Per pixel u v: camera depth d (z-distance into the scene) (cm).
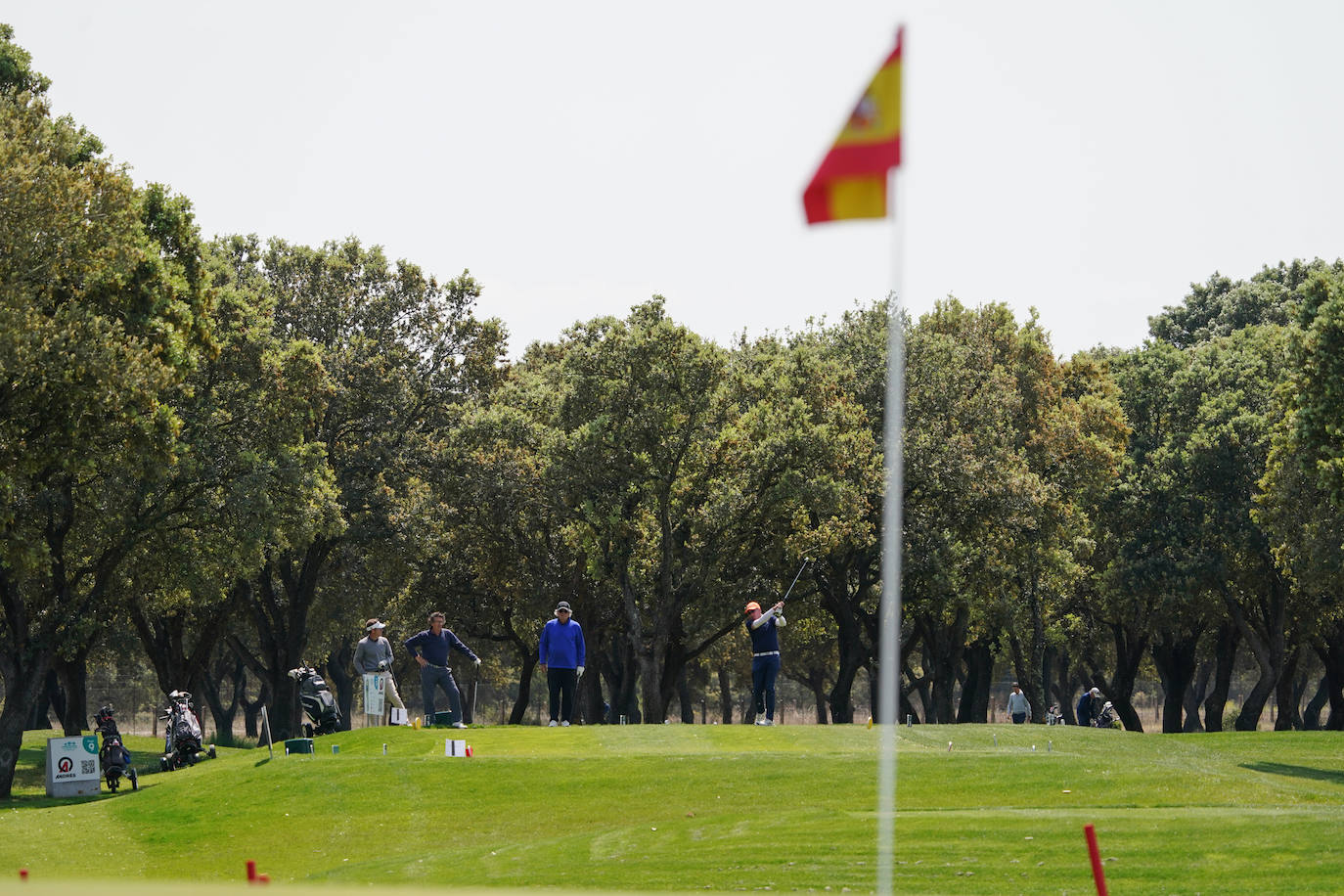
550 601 13550
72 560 10312
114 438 7875
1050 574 13875
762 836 3906
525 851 3962
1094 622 17638
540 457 12612
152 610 12388
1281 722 16788
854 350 13712
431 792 4922
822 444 11631
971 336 14300
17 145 6769
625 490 11819
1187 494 14625
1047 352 14562
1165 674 17650
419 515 12888
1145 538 14875
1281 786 4600
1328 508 10100
